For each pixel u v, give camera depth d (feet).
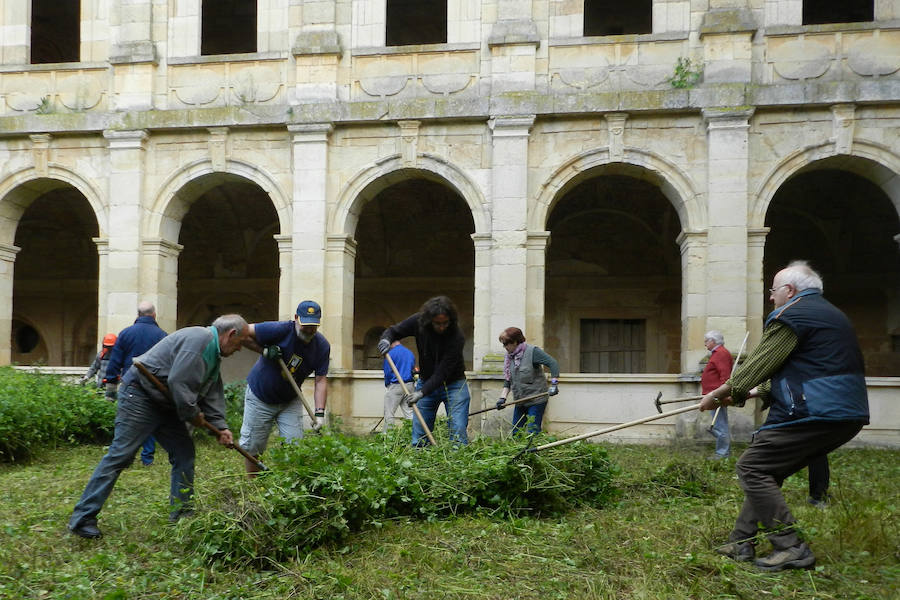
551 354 60.34
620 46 42.37
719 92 40.68
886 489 23.91
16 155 47.06
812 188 53.31
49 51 63.41
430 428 24.90
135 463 28.58
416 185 57.06
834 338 14.71
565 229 59.26
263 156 44.96
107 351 36.65
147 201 45.75
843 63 40.57
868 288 55.77
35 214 63.05
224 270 64.80
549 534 16.90
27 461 28.96
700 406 16.78
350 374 43.47
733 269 40.19
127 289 45.09
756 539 14.90
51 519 18.60
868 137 40.06
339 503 15.69
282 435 21.13
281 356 20.39
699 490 22.17
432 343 24.13
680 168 41.39
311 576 13.83
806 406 14.61
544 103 42.09
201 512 15.96
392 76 44.21
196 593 13.28
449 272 61.87
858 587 13.32
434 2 59.67
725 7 41.24
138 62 45.62
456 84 43.60
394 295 62.54
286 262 44.32
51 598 13.00
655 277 58.90
